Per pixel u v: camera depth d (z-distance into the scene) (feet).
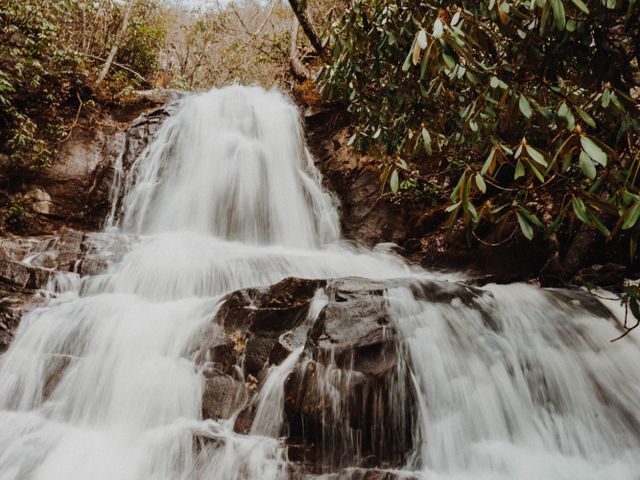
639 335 16.37
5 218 24.59
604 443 12.34
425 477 10.57
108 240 20.94
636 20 9.35
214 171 28.63
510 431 12.29
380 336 11.72
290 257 21.54
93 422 13.01
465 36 7.77
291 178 30.17
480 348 13.33
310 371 11.32
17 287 16.96
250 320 13.52
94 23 40.93
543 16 7.14
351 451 11.02
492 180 8.66
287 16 48.65
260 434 11.53
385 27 10.77
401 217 28.09
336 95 13.85
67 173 27.04
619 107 7.93
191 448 11.44
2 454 11.89
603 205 7.37
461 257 24.75
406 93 12.13
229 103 31.96
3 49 25.98
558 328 15.39
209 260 19.34
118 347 14.15
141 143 29.14
